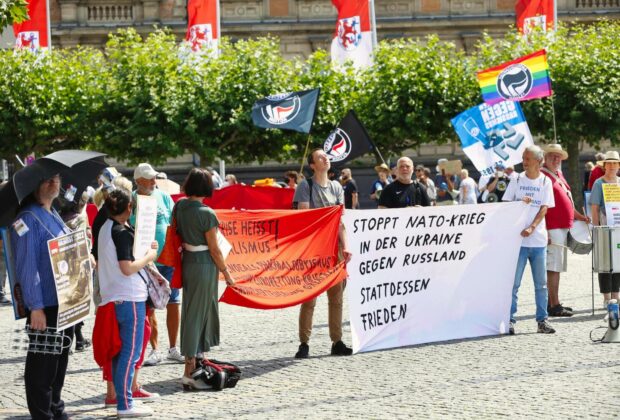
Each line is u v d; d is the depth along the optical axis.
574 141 37.62
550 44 36.75
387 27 48.56
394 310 13.33
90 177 9.95
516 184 14.08
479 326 13.88
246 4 48.50
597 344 12.91
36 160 9.19
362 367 12.01
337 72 36.56
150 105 36.00
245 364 12.58
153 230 9.84
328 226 12.77
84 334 15.36
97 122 36.66
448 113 36.66
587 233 16.38
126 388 9.70
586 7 48.50
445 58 37.66
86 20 47.81
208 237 10.90
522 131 21.17
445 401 9.86
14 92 36.06
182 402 10.45
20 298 9.23
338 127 17.52
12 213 9.31
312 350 13.41
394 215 13.17
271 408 9.93
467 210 13.61
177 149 36.16
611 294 15.91
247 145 37.38
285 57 48.62
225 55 36.72
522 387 10.40
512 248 13.91
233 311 17.62
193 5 36.28
